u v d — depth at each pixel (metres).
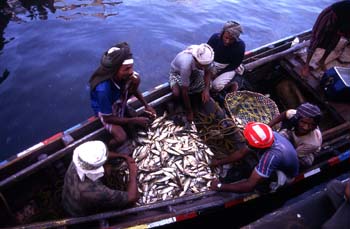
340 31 4.82
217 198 3.67
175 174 4.08
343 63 5.52
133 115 4.39
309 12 9.65
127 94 4.13
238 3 9.73
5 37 7.32
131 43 7.70
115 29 8.02
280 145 3.23
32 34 7.52
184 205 3.59
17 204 3.75
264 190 3.72
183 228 3.96
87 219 3.21
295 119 3.61
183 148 4.36
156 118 4.63
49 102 6.12
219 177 4.13
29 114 5.87
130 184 3.57
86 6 8.75
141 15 8.66
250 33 8.52
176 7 9.16
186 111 4.71
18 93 6.17
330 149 4.25
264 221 2.66
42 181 3.91
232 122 4.70
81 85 6.52
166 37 8.02
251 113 4.77
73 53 7.18
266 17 9.21
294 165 3.36
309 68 5.30
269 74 5.73
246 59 5.40
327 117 4.90
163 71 7.13
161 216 3.37
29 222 3.66
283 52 5.36
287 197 4.67
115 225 3.23
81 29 7.87
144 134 4.45
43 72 6.65
